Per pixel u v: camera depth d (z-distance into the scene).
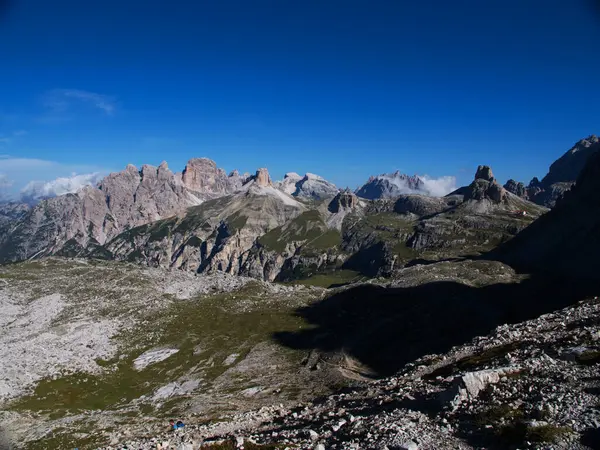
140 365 148.50
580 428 23.08
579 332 42.72
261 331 186.38
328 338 173.75
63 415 99.88
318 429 36.19
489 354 47.06
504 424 25.86
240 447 33.66
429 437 26.67
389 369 140.62
